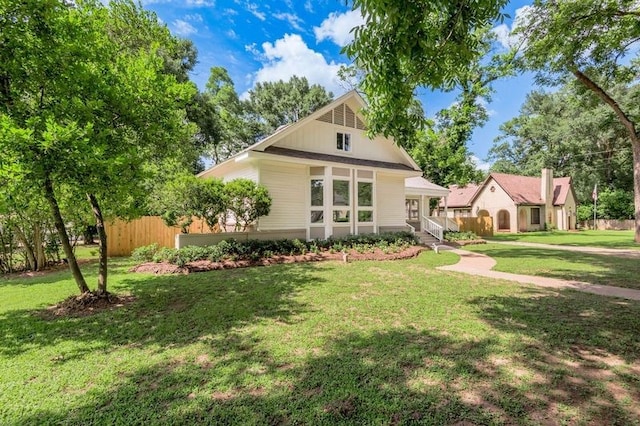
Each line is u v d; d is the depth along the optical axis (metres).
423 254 12.44
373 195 14.02
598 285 6.84
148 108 5.54
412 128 4.58
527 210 30.25
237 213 10.45
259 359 3.38
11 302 5.73
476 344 3.69
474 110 20.42
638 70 12.40
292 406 2.53
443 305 5.32
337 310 5.08
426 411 2.46
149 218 13.19
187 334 4.13
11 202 4.33
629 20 7.79
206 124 23.52
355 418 2.38
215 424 2.34
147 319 4.73
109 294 5.73
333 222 12.60
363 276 7.77
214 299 5.74
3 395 2.78
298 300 5.65
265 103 33.34
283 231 11.96
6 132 3.81
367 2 3.20
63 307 5.29
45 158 4.13
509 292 6.20
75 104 4.58
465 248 15.00
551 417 2.37
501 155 40.62
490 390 2.74
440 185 23.83
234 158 11.83
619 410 2.45
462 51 4.01
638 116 16.75
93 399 2.70
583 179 32.91
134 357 3.49
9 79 4.66
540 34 9.20
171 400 2.66
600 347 3.60
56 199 5.56
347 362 3.27
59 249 10.43
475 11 3.52
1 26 4.28
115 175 4.77
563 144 32.38
